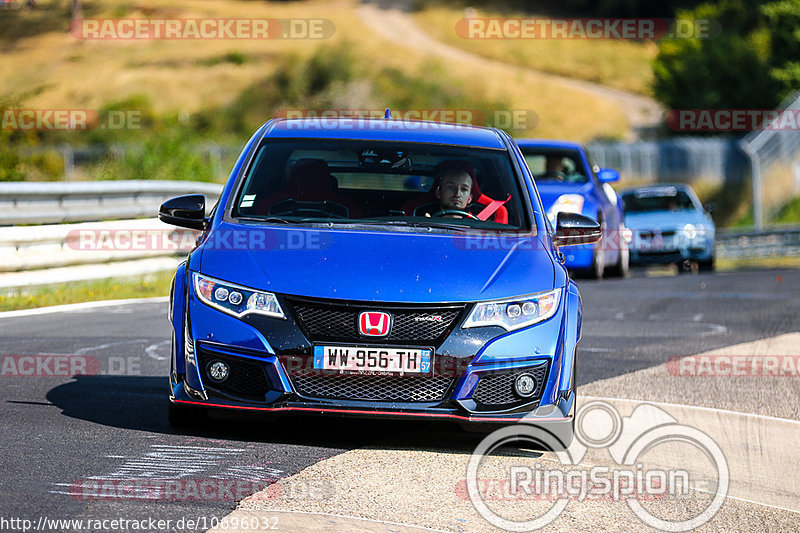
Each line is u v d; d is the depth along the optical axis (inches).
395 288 574.9
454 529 457.4
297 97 7362.2
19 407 663.8
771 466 609.6
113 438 585.0
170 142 2817.4
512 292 588.1
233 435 601.9
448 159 699.4
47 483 490.6
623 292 1569.9
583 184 1588.3
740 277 1942.7
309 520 451.5
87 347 913.5
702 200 5275.6
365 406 567.8
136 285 1432.1
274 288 573.9
